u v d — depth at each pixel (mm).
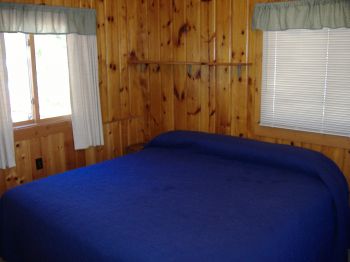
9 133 3160
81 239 1822
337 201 2443
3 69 3061
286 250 1800
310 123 3281
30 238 2121
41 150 3512
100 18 3799
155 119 4457
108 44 3928
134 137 4395
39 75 3500
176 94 4199
